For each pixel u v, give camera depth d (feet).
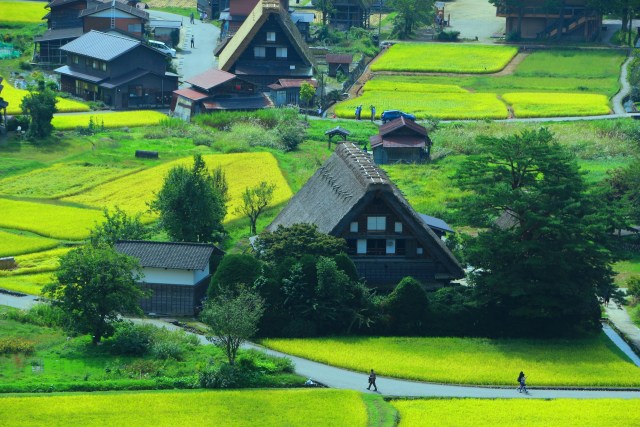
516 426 455.63
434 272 604.49
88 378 494.18
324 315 561.43
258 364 507.30
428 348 549.54
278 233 597.11
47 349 529.04
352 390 488.85
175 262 587.68
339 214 597.52
